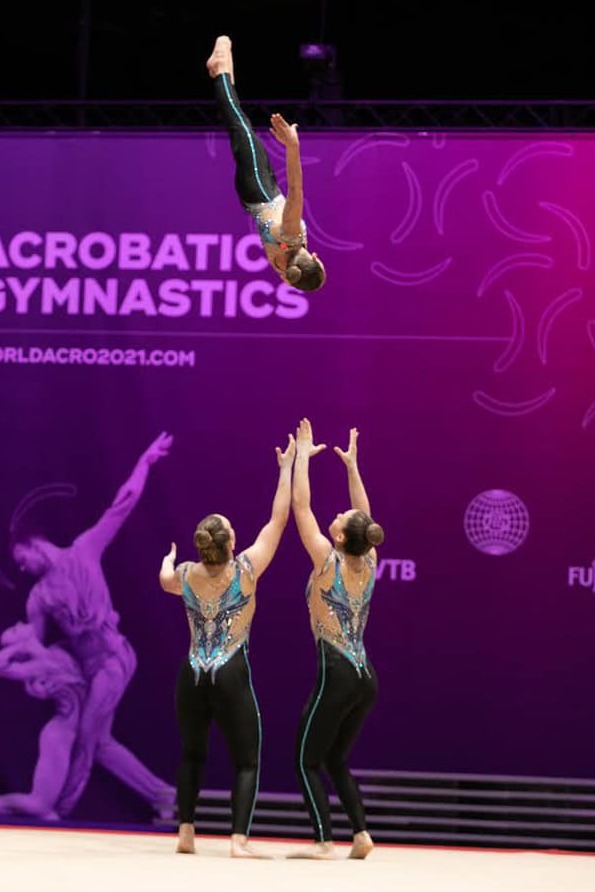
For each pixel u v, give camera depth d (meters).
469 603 13.63
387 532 13.79
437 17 17.80
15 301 14.48
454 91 17.89
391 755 13.54
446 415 13.88
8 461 14.30
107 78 18.36
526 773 13.40
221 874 8.11
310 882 7.81
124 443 14.22
